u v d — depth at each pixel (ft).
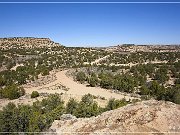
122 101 130.72
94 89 217.97
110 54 483.92
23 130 98.73
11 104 135.54
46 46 617.62
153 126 59.31
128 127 60.13
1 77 253.44
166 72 307.58
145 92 211.41
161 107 65.72
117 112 67.82
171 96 188.44
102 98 175.01
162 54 494.59
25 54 420.36
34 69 297.53
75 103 121.70
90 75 284.20
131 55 477.77
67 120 74.08
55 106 131.64
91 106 117.70
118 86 225.76
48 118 99.86
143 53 520.83
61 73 286.25
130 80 246.47
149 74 299.38
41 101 150.10
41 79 251.60
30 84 230.27
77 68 310.24
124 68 328.29
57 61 373.20
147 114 63.10
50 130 71.41
